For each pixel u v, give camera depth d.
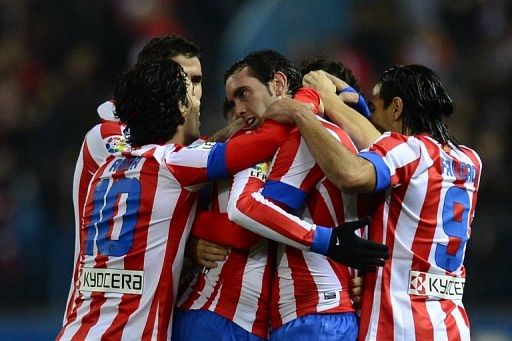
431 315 17.47
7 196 40.28
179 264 17.75
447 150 18.12
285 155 17.41
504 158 43.16
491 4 49.94
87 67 46.12
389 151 17.33
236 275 17.64
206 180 17.53
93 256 17.89
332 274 17.52
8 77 46.47
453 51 48.50
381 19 47.47
